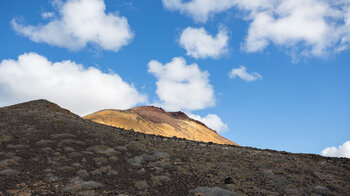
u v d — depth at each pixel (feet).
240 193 44.14
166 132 375.86
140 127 342.64
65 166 48.80
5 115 72.02
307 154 74.69
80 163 51.83
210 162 60.54
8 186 38.78
